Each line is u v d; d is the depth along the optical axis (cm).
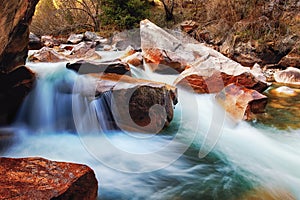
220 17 1105
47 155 321
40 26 1398
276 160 349
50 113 394
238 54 919
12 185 170
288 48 850
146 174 298
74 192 177
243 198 269
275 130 437
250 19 999
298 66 818
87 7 1326
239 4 1036
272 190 284
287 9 938
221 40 1037
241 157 353
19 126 374
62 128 383
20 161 198
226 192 278
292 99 589
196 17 1271
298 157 358
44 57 598
